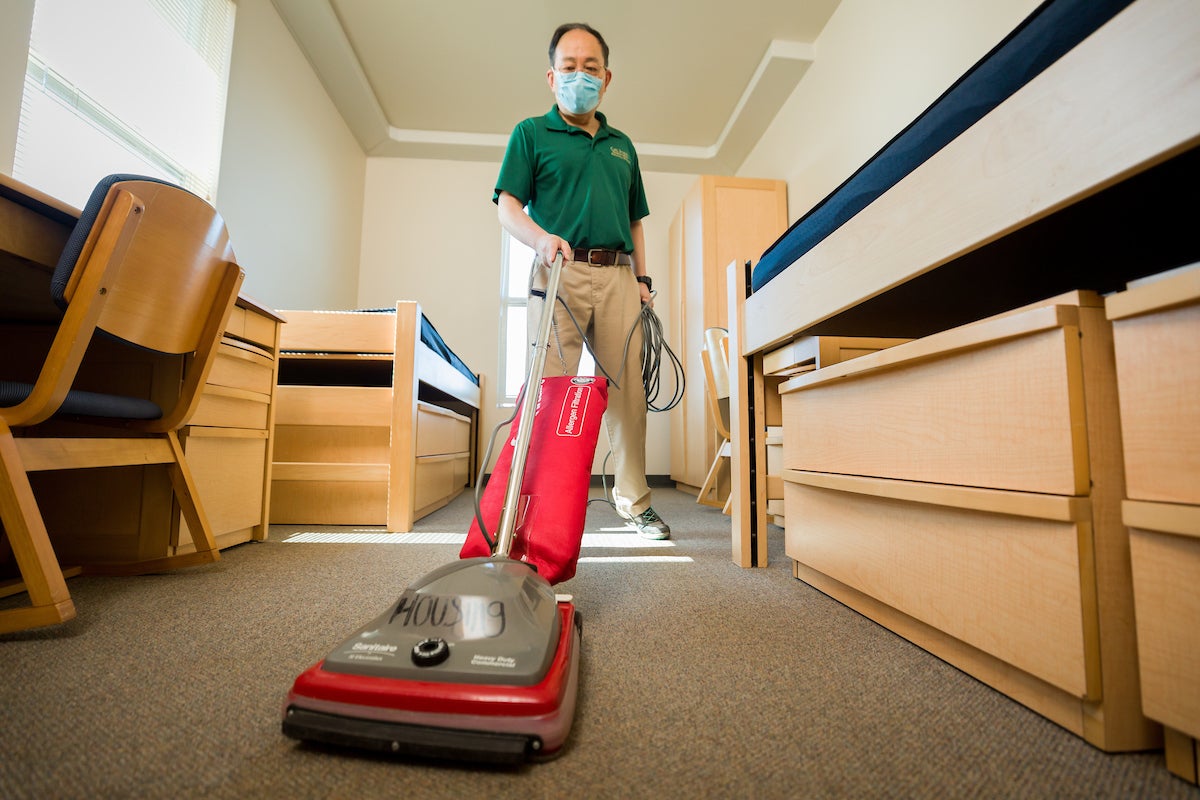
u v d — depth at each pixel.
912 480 0.80
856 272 0.90
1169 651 0.49
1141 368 0.51
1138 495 0.51
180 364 1.34
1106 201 0.61
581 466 1.04
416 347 2.01
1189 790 0.47
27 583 0.83
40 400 0.84
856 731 0.58
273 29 2.82
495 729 0.48
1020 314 0.60
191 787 0.46
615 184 1.68
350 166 3.92
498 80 3.60
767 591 1.15
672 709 0.63
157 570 1.28
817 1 2.96
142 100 2.00
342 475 2.01
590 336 1.69
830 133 3.04
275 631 0.88
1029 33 0.62
